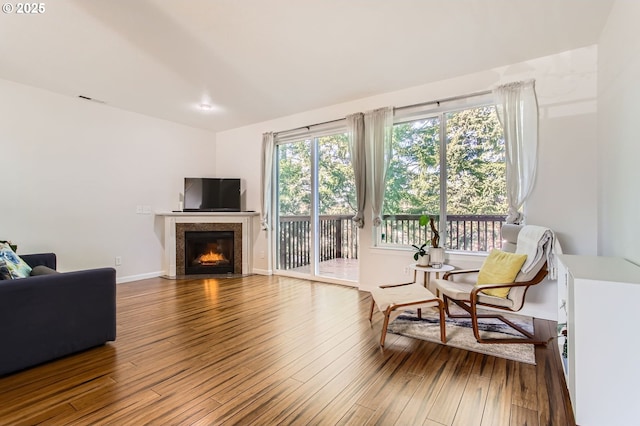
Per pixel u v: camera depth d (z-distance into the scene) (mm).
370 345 2537
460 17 2434
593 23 2525
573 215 2959
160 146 5184
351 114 4254
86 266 4332
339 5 2270
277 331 2836
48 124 3969
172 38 2703
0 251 2447
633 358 1521
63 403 1767
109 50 2912
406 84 3750
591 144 2877
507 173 3207
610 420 1554
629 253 2090
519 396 1831
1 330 2031
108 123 4551
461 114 3629
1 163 3621
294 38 2717
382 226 4199
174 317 3211
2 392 1874
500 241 3457
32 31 2586
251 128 5559
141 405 1752
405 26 2547
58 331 2283
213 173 5984
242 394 1858
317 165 4879
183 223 5234
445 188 3748
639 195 1912
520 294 2588
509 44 2846
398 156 4074
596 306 1573
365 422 1612
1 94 3609
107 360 2291
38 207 3900
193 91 3949
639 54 1879
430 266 3363
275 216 5398
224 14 2363
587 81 2889
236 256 5414
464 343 2564
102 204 4496
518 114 3154
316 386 1944
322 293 4137
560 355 2338
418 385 1952
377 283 4152
